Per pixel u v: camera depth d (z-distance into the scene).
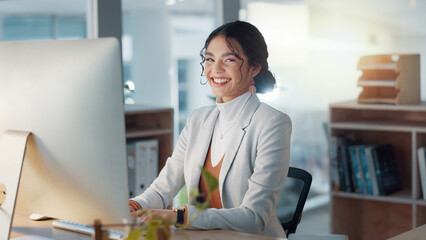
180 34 3.90
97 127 1.24
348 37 4.21
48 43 1.30
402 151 3.54
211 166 1.95
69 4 3.65
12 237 1.50
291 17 4.27
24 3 3.89
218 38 1.92
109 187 1.25
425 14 3.98
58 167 1.32
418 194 3.24
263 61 1.98
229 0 3.96
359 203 3.75
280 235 1.88
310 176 2.09
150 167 3.10
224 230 1.58
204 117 2.05
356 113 3.69
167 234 1.14
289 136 1.88
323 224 4.43
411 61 3.30
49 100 1.30
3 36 4.15
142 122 3.30
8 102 1.38
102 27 3.24
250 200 1.74
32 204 1.41
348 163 3.43
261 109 1.92
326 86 4.30
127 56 3.65
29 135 1.34
